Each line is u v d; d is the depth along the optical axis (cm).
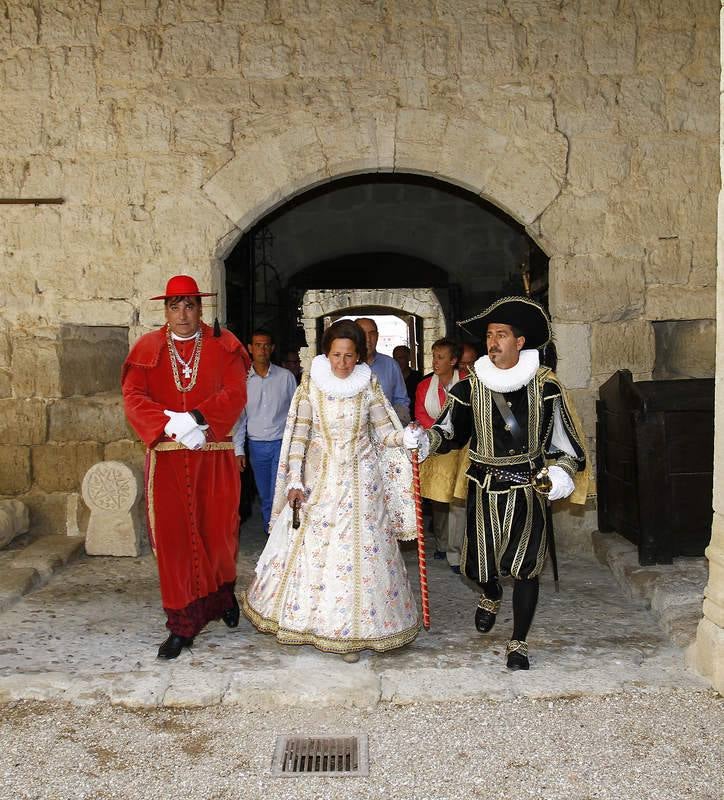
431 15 618
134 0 620
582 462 385
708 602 370
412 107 618
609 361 622
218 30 619
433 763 299
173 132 623
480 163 621
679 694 351
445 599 495
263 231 1162
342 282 1234
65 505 636
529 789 281
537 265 692
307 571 388
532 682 360
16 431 633
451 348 554
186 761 302
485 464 382
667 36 620
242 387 412
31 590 515
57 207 627
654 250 625
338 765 299
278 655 396
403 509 406
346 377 394
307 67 619
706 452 508
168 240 625
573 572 556
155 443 385
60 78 623
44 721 334
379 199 1191
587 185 621
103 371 667
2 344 632
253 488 786
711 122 623
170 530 393
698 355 623
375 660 390
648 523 506
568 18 618
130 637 429
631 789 280
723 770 291
